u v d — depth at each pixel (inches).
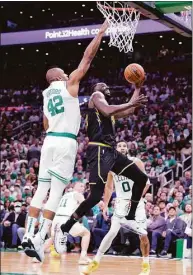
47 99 195.6
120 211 255.9
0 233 466.6
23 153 691.4
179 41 872.9
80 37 784.3
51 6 874.1
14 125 815.7
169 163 575.8
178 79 820.6
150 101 778.8
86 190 479.2
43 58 965.2
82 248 328.5
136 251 427.2
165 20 328.2
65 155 188.9
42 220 186.9
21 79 968.9
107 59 903.1
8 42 850.8
